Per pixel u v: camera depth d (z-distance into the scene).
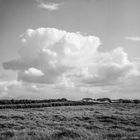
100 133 18.58
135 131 20.16
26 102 87.62
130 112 39.31
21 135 16.66
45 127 21.47
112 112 39.62
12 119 27.80
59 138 16.03
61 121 26.39
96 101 83.38
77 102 78.69
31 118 28.73
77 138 16.19
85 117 30.47
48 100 93.75
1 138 15.81
